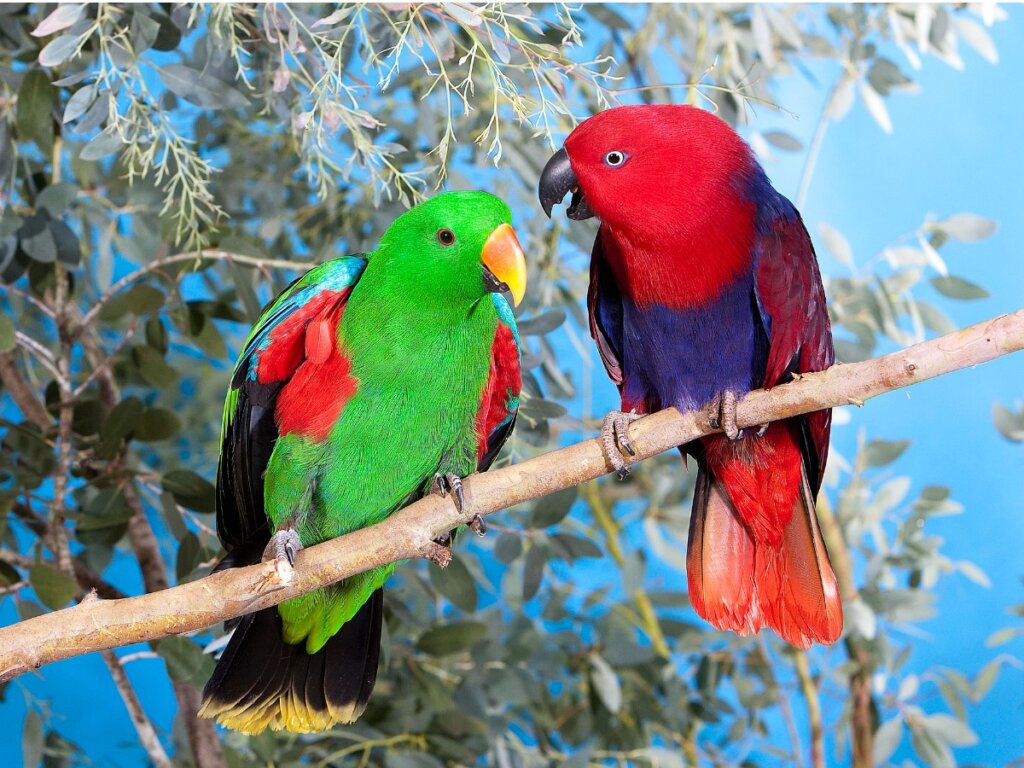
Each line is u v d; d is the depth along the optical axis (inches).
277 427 84.3
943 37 109.3
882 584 125.0
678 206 81.5
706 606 90.1
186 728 109.7
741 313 85.4
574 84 114.8
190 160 94.3
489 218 79.3
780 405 77.9
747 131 116.0
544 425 99.7
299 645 87.3
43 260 99.7
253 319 98.1
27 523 107.0
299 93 94.0
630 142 81.9
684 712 122.8
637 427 82.4
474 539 137.3
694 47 115.6
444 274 79.0
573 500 105.3
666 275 84.5
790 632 89.0
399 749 112.2
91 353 119.3
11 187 98.7
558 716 126.4
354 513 86.4
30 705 107.5
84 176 117.3
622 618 128.0
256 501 88.9
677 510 133.0
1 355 110.7
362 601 87.0
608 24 110.3
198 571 94.4
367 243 106.3
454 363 82.3
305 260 115.0
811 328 86.4
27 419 111.3
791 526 88.7
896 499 122.5
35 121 93.8
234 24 93.4
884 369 72.2
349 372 81.7
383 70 92.4
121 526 102.5
